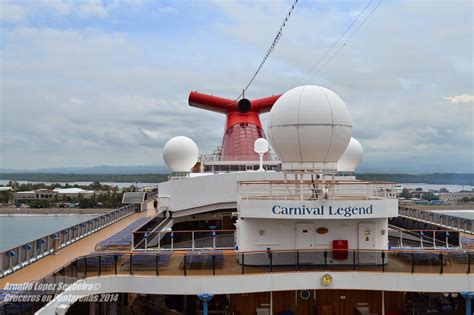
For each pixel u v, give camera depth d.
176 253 23.34
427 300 22.44
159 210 34.12
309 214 21.27
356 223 22.05
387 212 21.56
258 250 21.95
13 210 117.38
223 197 32.81
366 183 22.77
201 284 19.73
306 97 22.05
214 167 41.97
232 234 32.44
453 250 23.14
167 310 23.28
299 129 21.83
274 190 23.86
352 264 21.48
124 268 20.66
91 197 132.00
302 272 20.33
